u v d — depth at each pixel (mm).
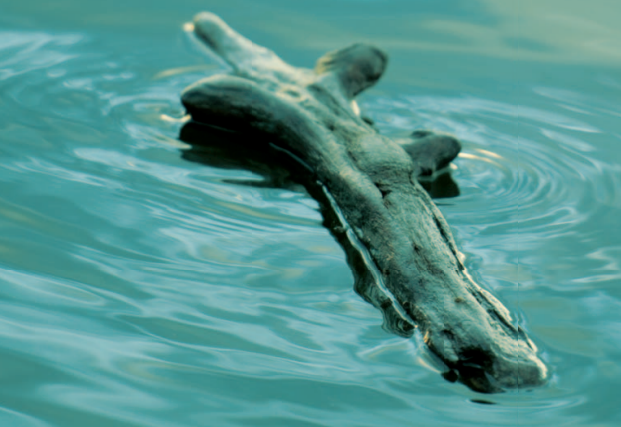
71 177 3809
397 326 2908
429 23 6125
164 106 4742
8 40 5422
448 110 4855
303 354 2703
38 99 4637
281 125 4324
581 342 2816
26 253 3145
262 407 2420
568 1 6527
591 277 3232
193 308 2906
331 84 4777
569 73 5359
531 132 4609
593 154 4359
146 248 3273
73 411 2340
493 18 6238
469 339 2725
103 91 4824
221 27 5586
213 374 2555
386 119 4707
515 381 2592
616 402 2506
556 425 2402
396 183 3660
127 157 4105
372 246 3369
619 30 6027
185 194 3779
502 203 3889
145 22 5879
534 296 3098
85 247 3232
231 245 3369
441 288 2992
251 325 2840
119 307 2869
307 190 3945
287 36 5793
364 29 5977
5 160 3904
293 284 3123
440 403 2496
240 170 4105
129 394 2432
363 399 2496
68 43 5449
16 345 2604
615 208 3826
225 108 4465
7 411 2320
